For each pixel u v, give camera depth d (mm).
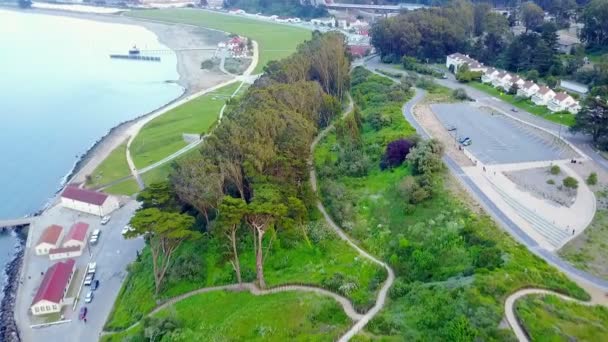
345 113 194500
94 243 136000
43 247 132750
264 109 141625
